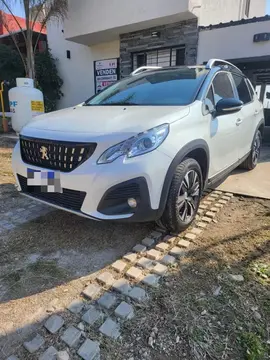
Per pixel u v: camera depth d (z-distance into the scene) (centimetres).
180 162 250
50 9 883
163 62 864
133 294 200
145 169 221
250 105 446
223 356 154
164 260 239
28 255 248
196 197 293
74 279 217
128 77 398
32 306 190
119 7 811
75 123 254
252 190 404
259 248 255
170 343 163
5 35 1230
